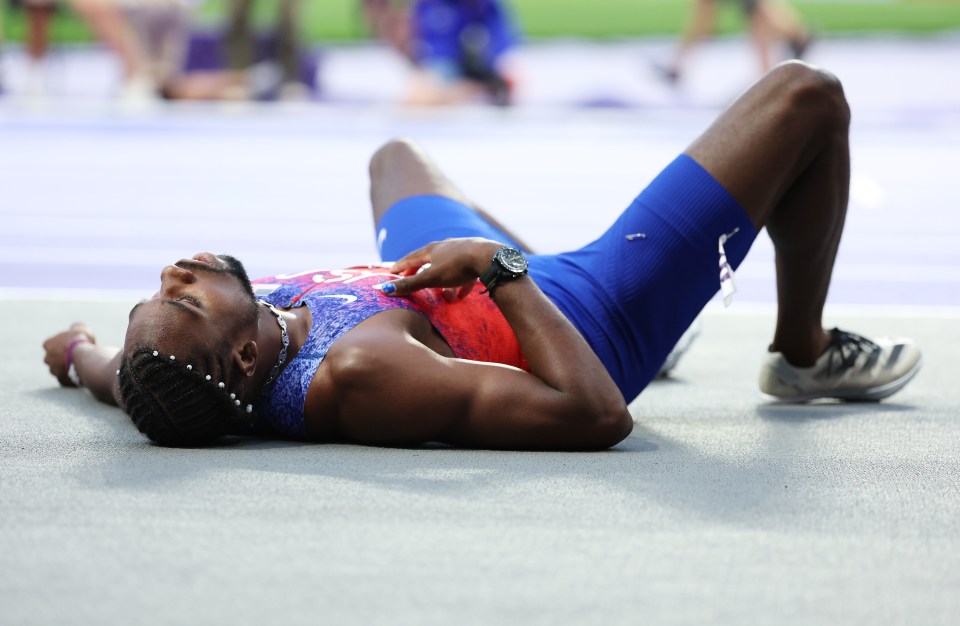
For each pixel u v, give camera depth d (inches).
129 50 1868.8
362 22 1850.4
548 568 251.9
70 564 250.1
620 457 356.5
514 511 292.5
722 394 490.3
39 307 716.7
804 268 435.5
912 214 1191.6
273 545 263.4
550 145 1625.2
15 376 507.2
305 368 358.0
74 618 222.1
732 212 395.9
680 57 1884.8
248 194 1286.9
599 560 257.6
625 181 1366.9
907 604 235.9
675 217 394.9
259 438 378.9
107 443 370.0
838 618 228.4
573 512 292.8
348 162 1503.4
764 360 466.6
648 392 494.3
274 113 1887.3
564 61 1911.9
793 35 1830.7
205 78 1894.7
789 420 431.5
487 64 1855.3
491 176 1386.6
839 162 412.8
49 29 1889.8
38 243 1021.2
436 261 362.0
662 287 395.5
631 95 1904.5
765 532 280.4
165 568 248.2
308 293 374.0
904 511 301.1
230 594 234.4
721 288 403.9
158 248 1003.3
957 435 402.9
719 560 259.4
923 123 1828.2
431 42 1841.8
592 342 387.5
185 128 1749.5
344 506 294.5
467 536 272.1
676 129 1776.6
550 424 352.2
